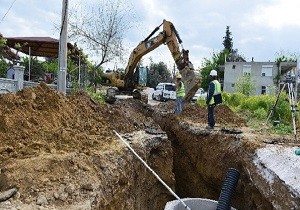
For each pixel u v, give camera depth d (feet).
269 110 48.44
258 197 24.11
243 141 29.25
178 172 38.65
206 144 34.17
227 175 24.12
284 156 23.91
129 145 24.59
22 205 13.61
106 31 77.41
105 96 54.95
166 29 51.67
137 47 57.77
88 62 70.79
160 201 30.17
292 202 19.26
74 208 14.11
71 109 28.48
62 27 33.60
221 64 158.40
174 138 40.96
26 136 20.85
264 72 134.31
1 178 15.23
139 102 57.93
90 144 23.15
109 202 17.97
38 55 71.10
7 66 54.90
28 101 24.34
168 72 187.01
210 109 36.63
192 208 24.16
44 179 15.65
